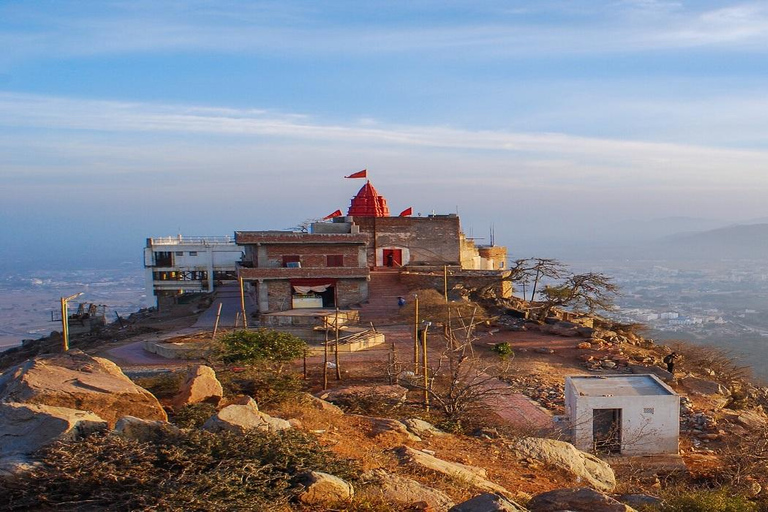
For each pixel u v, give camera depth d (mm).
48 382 12500
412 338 35719
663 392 19906
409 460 13641
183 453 10305
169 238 64875
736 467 18469
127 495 9164
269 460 10758
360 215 57188
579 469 16188
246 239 42562
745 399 30359
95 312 54219
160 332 40344
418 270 50750
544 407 24578
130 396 12625
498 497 10219
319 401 19078
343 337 34031
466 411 21078
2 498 9047
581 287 42594
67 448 9875
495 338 36781
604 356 32500
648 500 13766
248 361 22750
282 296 42094
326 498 10031
